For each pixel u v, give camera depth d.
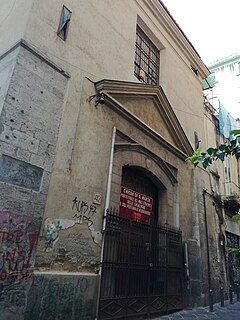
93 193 6.05
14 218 4.48
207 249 10.31
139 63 9.62
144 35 10.38
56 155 5.41
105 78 7.25
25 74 5.16
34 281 4.52
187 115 11.85
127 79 8.25
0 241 4.23
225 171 14.81
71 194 5.54
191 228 9.89
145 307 6.64
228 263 12.15
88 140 6.23
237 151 3.47
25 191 4.72
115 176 6.84
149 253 7.15
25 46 5.27
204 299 9.30
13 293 4.20
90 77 6.73
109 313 5.67
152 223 8.45
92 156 6.25
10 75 4.96
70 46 6.34
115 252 6.22
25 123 4.96
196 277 9.05
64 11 6.41
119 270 6.19
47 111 5.42
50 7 6.08
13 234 4.41
